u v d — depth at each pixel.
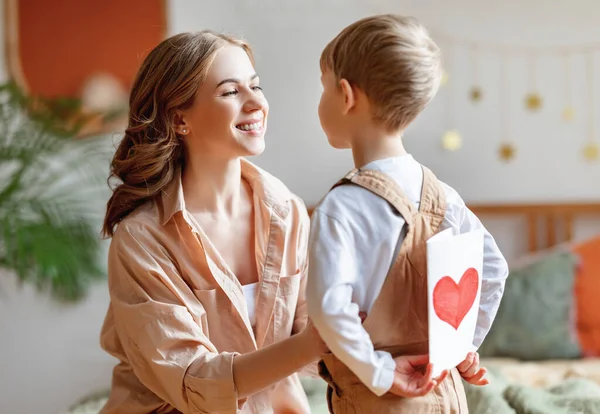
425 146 3.34
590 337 2.89
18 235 2.82
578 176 3.31
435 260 1.10
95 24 3.33
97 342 3.40
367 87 1.18
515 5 3.30
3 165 3.25
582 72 3.29
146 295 1.52
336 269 1.12
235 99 1.59
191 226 1.57
